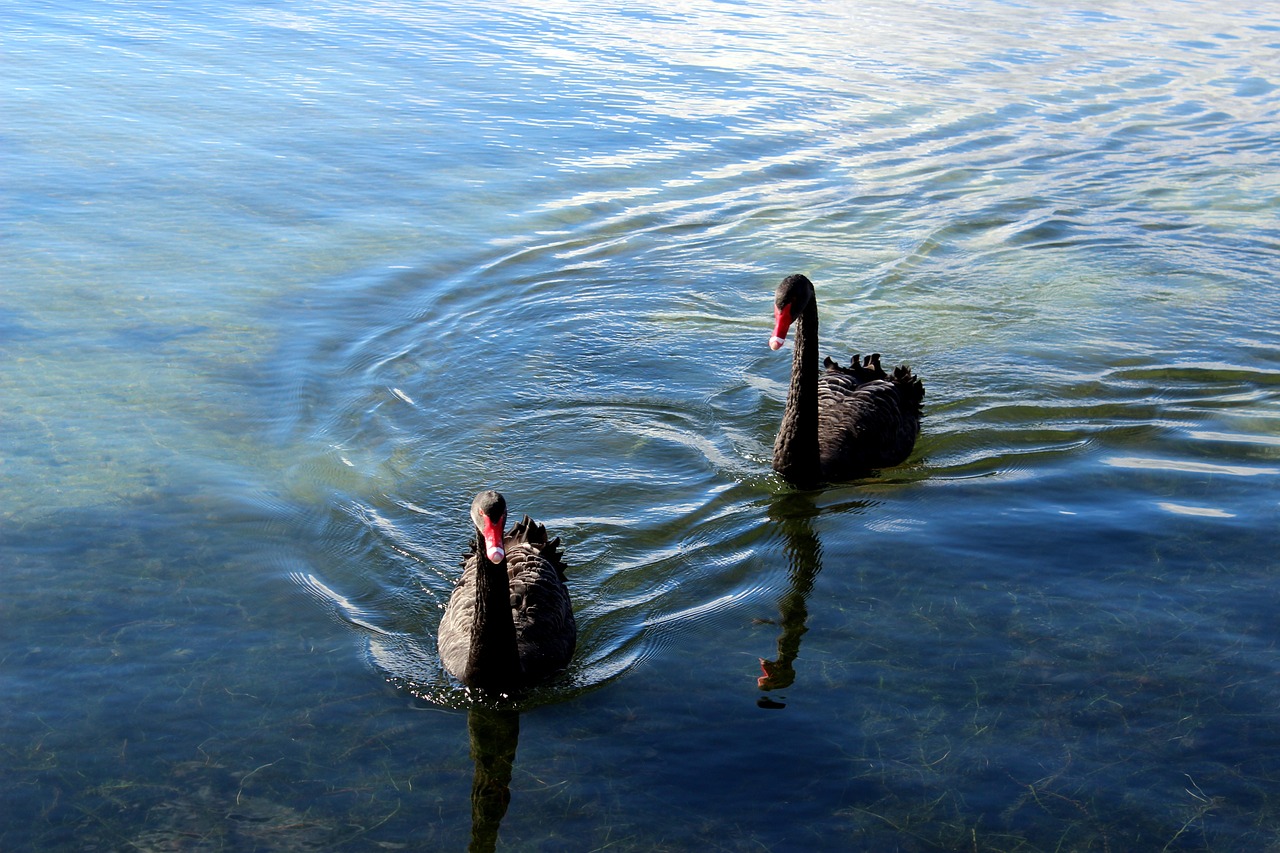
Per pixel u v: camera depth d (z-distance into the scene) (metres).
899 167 19.47
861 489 10.34
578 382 12.32
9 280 13.84
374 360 12.55
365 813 6.50
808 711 7.37
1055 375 12.48
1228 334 13.47
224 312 13.41
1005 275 15.27
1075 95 24.45
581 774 6.83
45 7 26.73
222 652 7.91
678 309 14.17
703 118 21.47
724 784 6.74
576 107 21.62
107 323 12.98
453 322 13.52
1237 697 7.44
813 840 6.32
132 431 10.86
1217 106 23.97
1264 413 11.57
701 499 10.16
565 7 30.23
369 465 10.53
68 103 20.17
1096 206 17.94
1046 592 8.66
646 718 7.34
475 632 7.38
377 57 24.23
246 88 21.62
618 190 17.81
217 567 8.91
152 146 18.47
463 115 20.77
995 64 26.75
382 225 16.08
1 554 8.91
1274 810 6.53
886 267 15.46
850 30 29.38
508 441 11.07
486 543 7.04
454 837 6.33
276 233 15.62
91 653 7.84
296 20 27.14
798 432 10.20
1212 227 17.06
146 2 27.92
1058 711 7.33
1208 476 10.36
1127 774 6.80
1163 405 11.77
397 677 7.73
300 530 9.45
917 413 11.38
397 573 8.95
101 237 15.19
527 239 15.90
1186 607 8.41
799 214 17.25
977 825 6.43
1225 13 33.66
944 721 7.25
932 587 8.77
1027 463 10.70
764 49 26.91
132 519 9.48
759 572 9.05
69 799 6.55
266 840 6.29
